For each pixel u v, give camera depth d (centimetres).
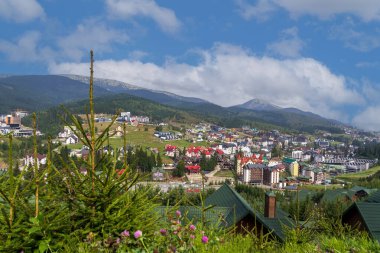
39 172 530
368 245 705
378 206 2038
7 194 523
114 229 568
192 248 541
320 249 697
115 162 610
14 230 493
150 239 565
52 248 512
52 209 548
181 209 914
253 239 696
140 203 615
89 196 575
